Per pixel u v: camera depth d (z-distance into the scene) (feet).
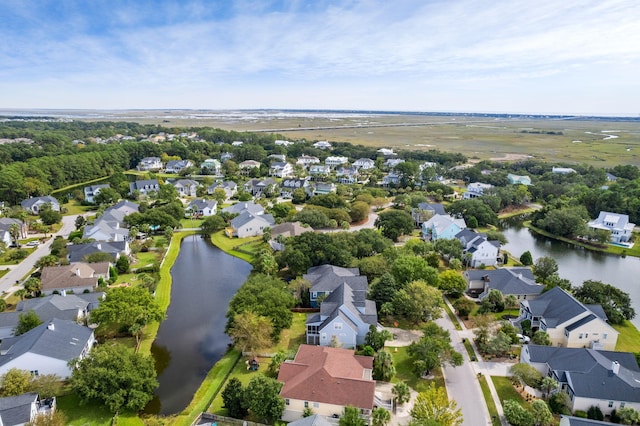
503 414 155.22
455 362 176.96
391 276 238.07
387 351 193.98
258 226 386.73
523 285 246.06
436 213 421.18
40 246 345.51
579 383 156.97
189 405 164.86
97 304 229.04
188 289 275.39
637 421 146.61
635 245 371.76
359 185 605.73
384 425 148.25
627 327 223.30
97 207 482.69
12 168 518.37
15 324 203.51
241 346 189.78
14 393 153.69
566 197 489.67
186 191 567.59
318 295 241.55
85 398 156.66
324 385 155.63
